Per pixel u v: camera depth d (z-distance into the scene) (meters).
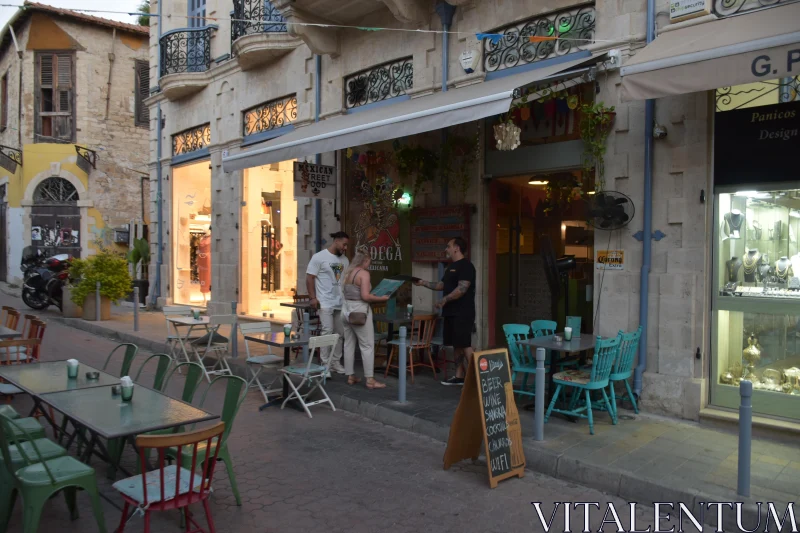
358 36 9.50
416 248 8.59
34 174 21.14
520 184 8.72
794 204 5.55
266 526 3.98
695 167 5.91
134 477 3.61
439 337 8.19
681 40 5.46
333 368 8.23
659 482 4.40
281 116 11.34
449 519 4.13
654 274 6.19
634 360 6.26
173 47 13.84
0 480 3.75
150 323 12.95
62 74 21.17
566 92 6.77
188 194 15.06
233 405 4.25
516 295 8.94
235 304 9.20
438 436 5.80
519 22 7.50
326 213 10.26
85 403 4.02
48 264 15.11
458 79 8.02
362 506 4.31
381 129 6.45
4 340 6.40
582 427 5.74
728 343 5.95
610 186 6.53
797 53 4.32
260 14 11.02
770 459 4.91
